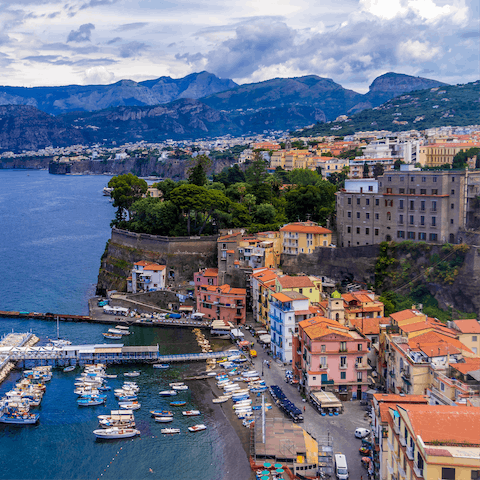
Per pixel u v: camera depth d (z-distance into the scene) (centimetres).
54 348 16975
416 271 18262
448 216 18212
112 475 11181
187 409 13775
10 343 17712
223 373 15700
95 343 18238
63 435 12675
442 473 6444
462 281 17050
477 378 10219
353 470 10544
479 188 17788
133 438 12512
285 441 11381
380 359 14188
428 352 11600
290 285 17575
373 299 17012
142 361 16675
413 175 18938
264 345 17512
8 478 11150
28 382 15000
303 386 14125
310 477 10388
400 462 7681
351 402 13500
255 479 10731
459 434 6900
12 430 12912
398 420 7912
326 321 14462
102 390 14838
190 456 11762
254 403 13750
